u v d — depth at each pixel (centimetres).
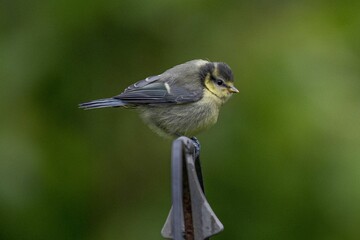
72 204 1206
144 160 1227
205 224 536
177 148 528
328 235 1123
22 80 1185
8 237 1161
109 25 1208
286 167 1118
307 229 1131
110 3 1194
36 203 1168
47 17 1200
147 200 1216
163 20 1202
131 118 1230
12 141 1164
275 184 1127
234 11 1201
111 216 1220
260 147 1126
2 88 1178
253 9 1199
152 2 1190
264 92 1130
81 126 1223
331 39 1157
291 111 1111
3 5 1207
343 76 1133
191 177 542
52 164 1193
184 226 540
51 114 1209
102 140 1229
